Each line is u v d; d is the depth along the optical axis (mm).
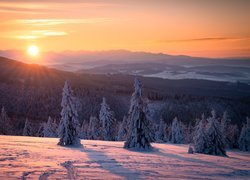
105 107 67500
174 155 35000
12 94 191375
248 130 67250
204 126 47281
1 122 86000
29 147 31219
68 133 38312
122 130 67062
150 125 40594
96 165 23047
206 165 27719
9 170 18484
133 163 25594
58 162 22766
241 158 41562
